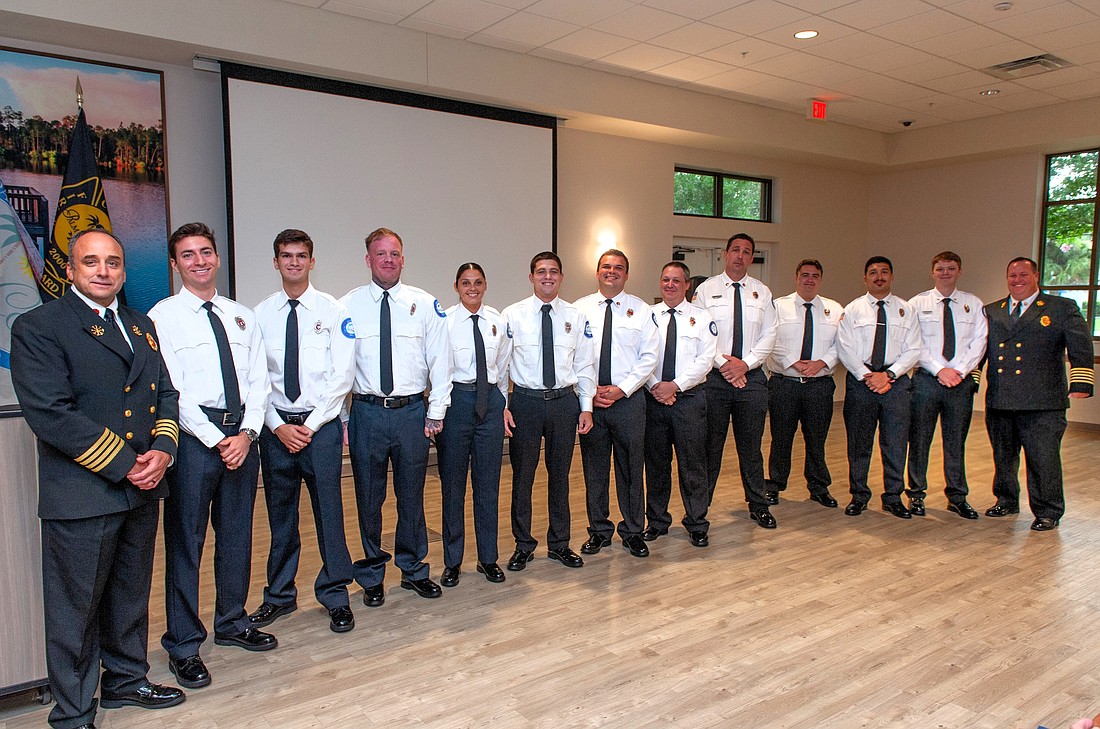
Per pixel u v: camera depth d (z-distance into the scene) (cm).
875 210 1024
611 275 376
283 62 530
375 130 595
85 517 213
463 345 340
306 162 565
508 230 675
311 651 280
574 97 675
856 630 297
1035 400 431
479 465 350
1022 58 653
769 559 382
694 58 652
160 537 415
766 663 269
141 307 529
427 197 625
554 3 526
